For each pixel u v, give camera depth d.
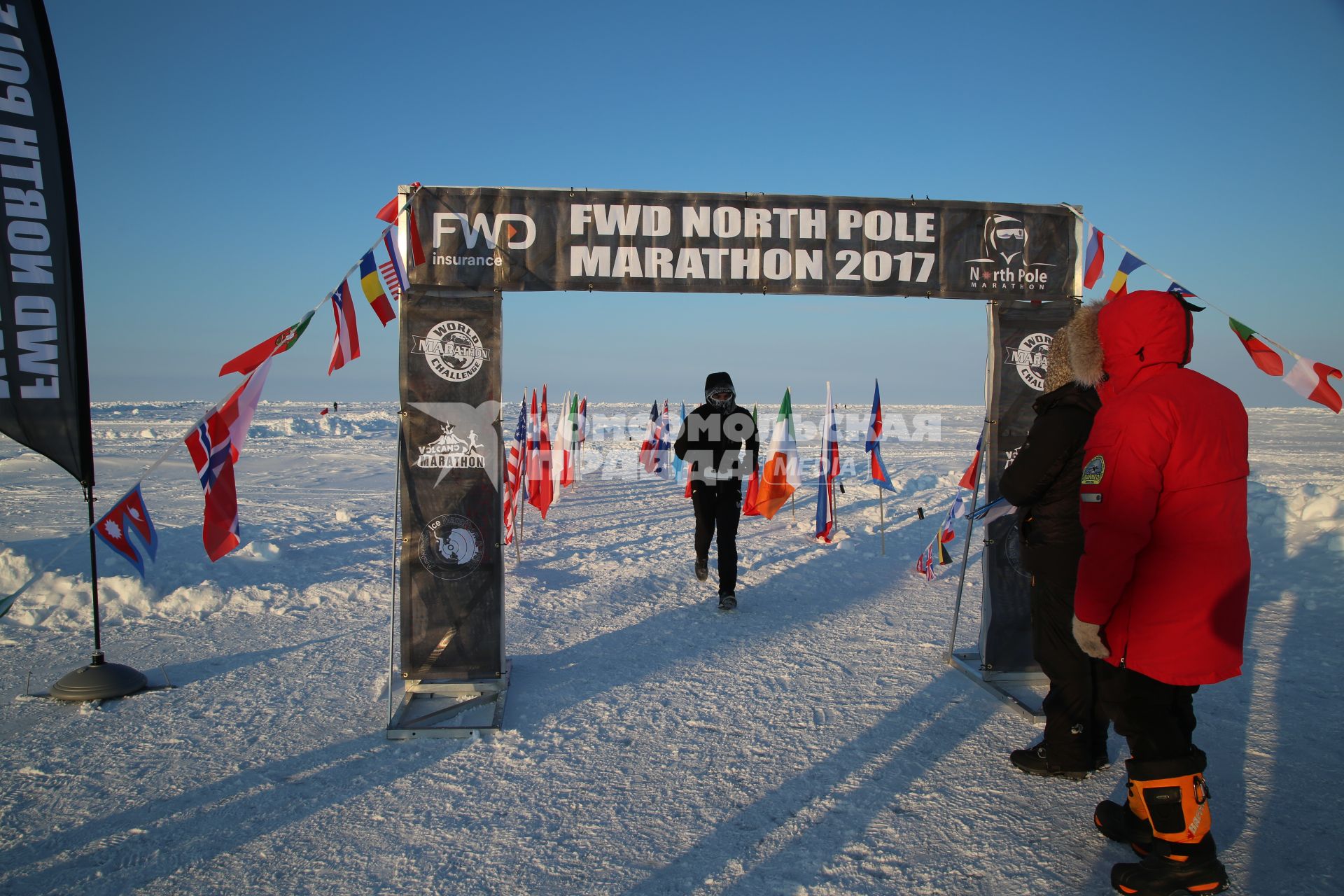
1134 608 2.33
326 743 3.52
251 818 2.85
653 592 6.38
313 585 6.35
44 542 7.42
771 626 5.40
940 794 3.04
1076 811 2.91
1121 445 2.26
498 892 2.40
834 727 3.68
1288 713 3.72
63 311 3.90
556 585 6.59
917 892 2.40
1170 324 2.42
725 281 4.15
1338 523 7.56
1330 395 3.62
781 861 2.57
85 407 3.95
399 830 2.78
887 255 4.23
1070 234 4.35
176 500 11.80
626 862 2.57
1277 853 2.56
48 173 3.83
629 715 3.83
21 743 3.45
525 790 3.08
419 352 4.04
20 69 3.77
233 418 3.67
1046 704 3.23
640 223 4.09
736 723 3.73
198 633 5.18
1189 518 2.24
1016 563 4.29
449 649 4.12
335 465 18.50
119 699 3.99
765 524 10.02
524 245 4.04
